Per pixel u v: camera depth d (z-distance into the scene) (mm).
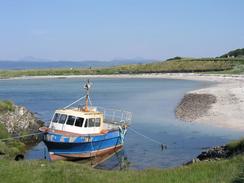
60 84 136250
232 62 169250
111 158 33906
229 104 60094
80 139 30500
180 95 84062
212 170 17344
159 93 90250
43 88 117938
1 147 30547
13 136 37500
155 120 52312
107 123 38188
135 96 85250
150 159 32906
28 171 16906
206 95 73125
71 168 18906
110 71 184375
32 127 41531
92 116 32281
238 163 17938
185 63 181500
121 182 16297
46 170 17203
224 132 42438
